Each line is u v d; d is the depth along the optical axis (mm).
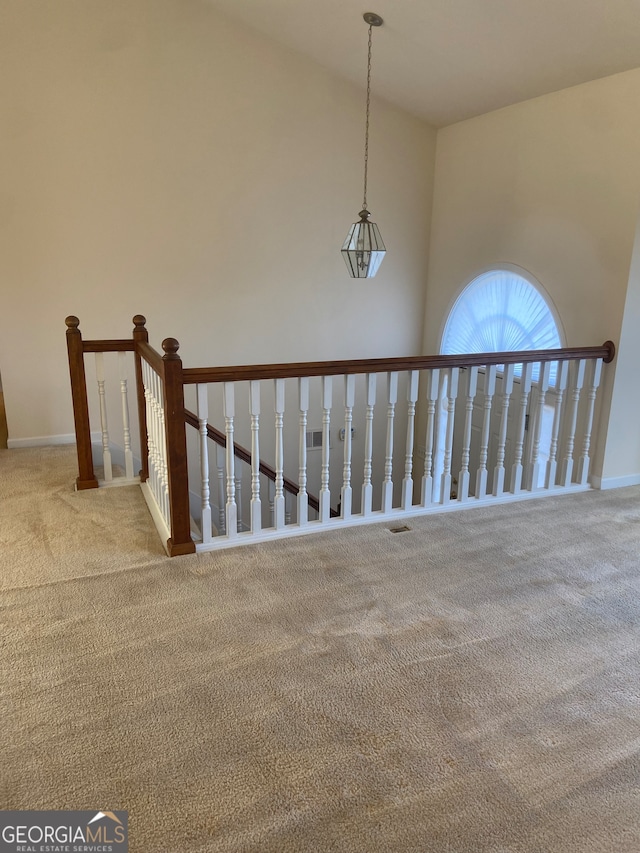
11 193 4199
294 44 4680
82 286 4520
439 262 5566
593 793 1679
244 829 1550
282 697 2014
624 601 2639
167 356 2703
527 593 2689
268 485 4949
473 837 1540
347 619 2457
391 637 2344
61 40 4121
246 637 2322
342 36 4312
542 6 3268
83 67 4211
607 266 3793
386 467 3406
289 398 5484
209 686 2057
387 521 3420
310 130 4973
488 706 1995
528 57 3775
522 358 3531
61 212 4352
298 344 5375
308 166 5035
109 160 4402
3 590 2602
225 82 4621
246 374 2879
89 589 2627
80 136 4293
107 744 1808
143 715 1924
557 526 3400
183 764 1743
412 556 3010
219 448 4270
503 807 1626
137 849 1491
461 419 5461
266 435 5438
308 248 5199
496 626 2434
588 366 3836
